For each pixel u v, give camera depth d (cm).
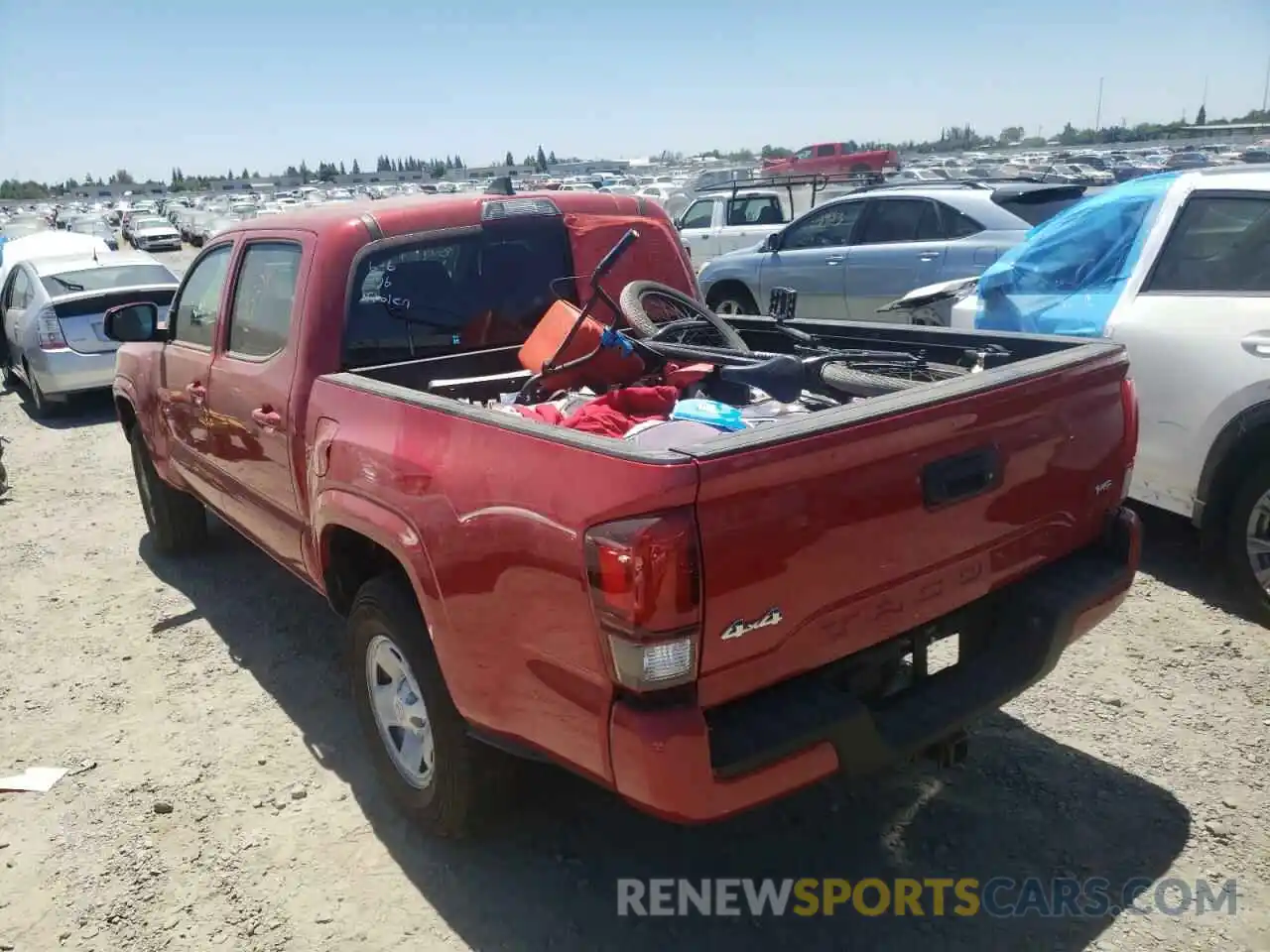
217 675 466
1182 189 488
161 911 311
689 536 218
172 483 561
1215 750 360
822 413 248
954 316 612
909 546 261
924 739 268
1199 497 462
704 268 1122
